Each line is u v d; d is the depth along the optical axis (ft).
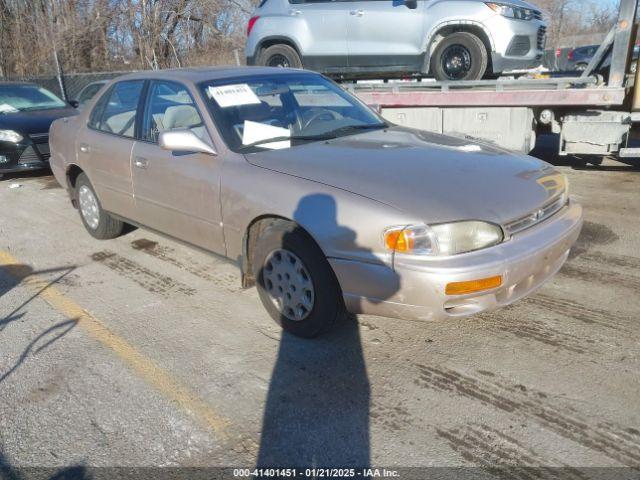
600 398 9.45
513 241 9.95
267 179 11.39
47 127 28.37
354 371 10.53
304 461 8.41
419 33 24.54
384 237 9.61
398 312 9.87
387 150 12.09
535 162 12.29
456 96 24.09
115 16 78.69
